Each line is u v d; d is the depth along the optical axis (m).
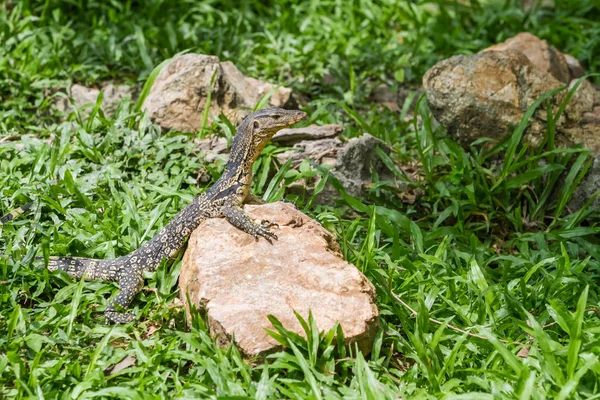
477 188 11.20
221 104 12.21
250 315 7.57
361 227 10.13
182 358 7.65
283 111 9.06
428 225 10.91
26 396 7.16
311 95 14.28
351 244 9.21
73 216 9.56
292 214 8.65
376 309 7.76
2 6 15.52
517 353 8.06
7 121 12.31
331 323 7.57
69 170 10.50
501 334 8.21
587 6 17.61
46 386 7.20
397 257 9.39
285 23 16.48
